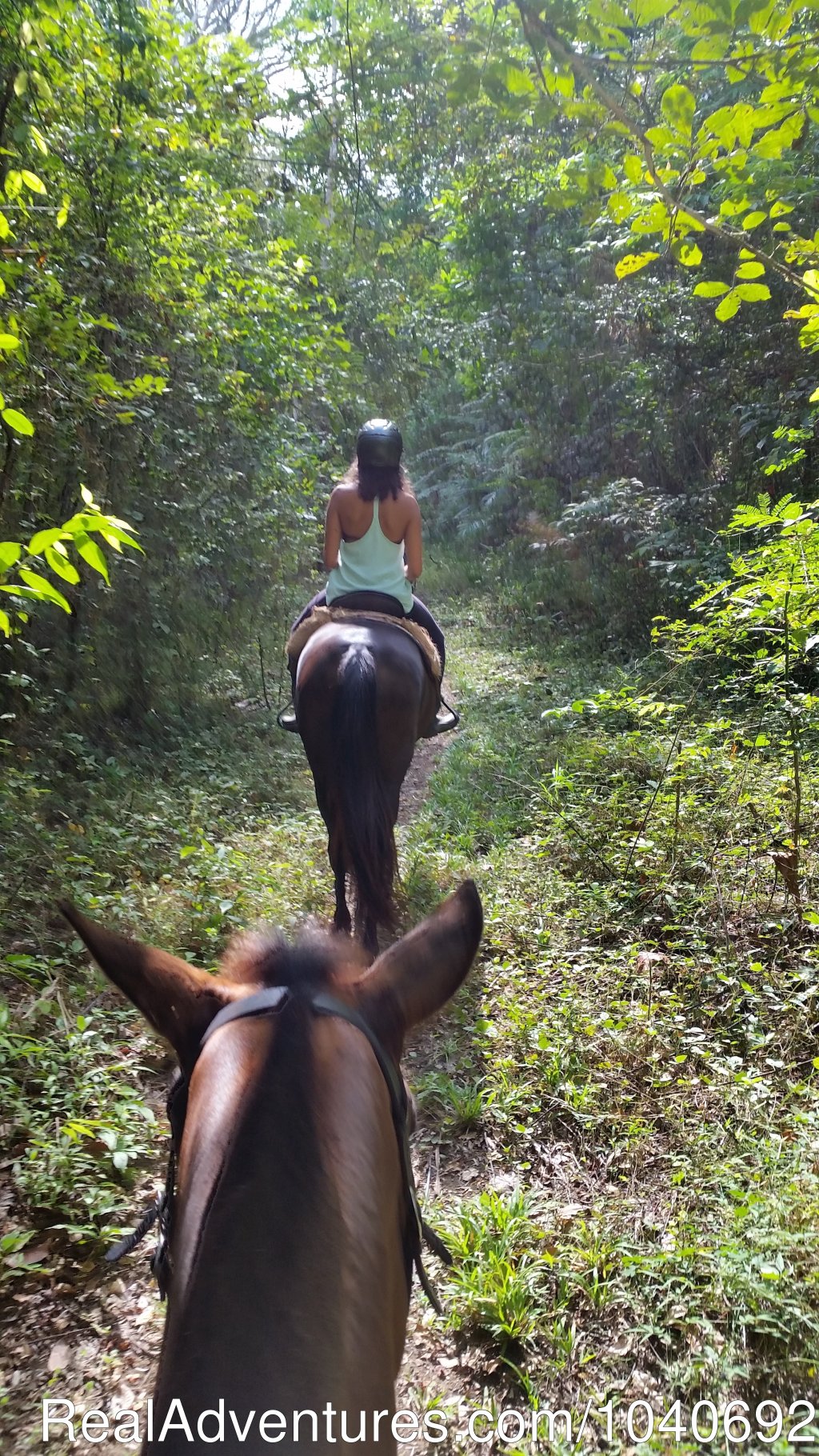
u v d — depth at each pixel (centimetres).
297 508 1108
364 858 444
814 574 562
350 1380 110
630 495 1197
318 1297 114
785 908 515
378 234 1429
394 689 475
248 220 1052
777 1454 243
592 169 326
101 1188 363
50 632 852
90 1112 399
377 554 524
